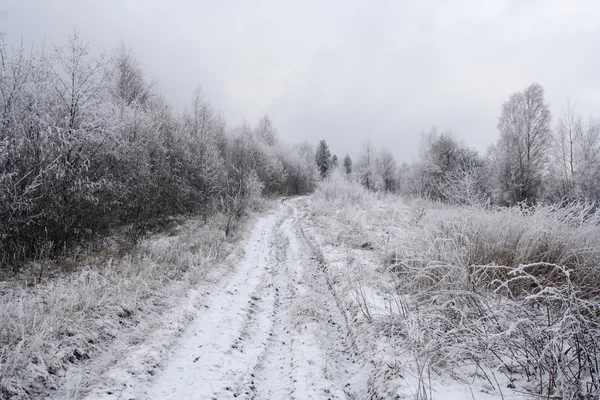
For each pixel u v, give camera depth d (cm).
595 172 2389
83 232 938
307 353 423
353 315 520
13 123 795
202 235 1233
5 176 705
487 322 350
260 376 390
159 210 1445
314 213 2080
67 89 908
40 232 814
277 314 590
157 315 548
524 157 2825
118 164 1143
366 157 5588
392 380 331
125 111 1323
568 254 509
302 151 6681
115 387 335
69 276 680
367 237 1043
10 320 395
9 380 320
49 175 802
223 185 2158
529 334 333
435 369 338
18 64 824
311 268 857
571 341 317
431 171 3750
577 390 276
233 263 924
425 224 729
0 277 646
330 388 348
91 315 482
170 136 1770
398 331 431
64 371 367
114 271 711
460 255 513
